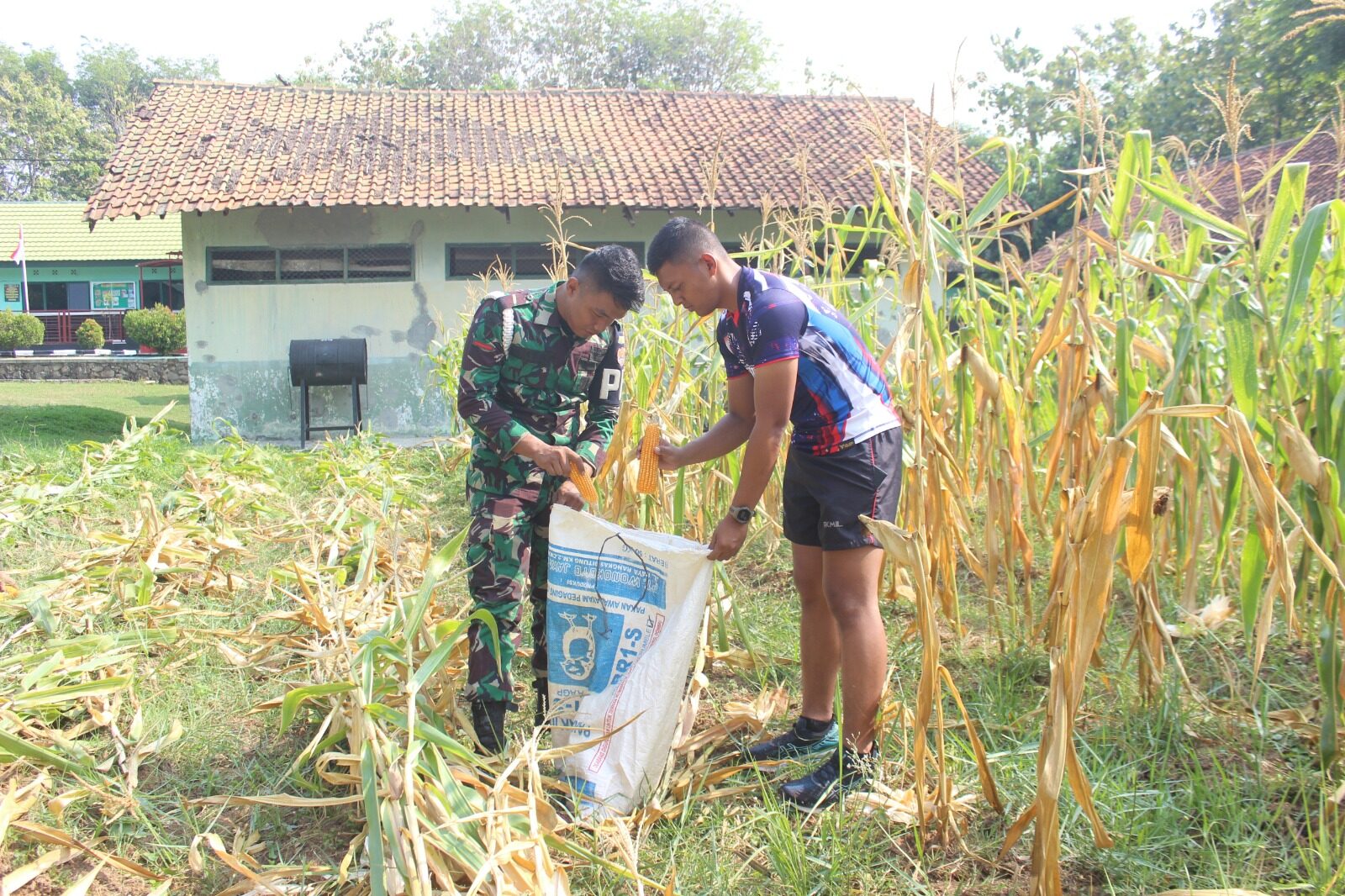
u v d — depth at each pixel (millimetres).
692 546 2846
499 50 49469
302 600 3832
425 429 13758
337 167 13766
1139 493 2879
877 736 2930
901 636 3902
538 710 3316
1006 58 21297
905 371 3473
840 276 4652
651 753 2744
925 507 3490
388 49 49938
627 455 3721
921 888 2396
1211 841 2461
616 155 14805
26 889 2402
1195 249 3965
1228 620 3865
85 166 54844
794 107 17312
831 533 2762
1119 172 3490
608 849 2545
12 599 4219
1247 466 2633
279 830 2664
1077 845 2514
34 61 61250
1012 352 4320
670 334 4871
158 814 2730
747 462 2715
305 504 6996
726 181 13773
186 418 16125
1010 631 3871
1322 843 2346
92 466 7598
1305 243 3016
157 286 31609
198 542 5289
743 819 2738
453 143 14992
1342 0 2840
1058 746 2195
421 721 2516
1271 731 3010
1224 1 16297
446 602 4504
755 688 3678
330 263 13625
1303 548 3262
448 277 13727
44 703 3145
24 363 24891
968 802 2717
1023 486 4812
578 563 2906
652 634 2838
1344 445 3084
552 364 3086
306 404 13188
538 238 13844
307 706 3314
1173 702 3078
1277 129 14477
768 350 2654
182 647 3887
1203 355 3656
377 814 2268
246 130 14852
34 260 30188
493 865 2129
